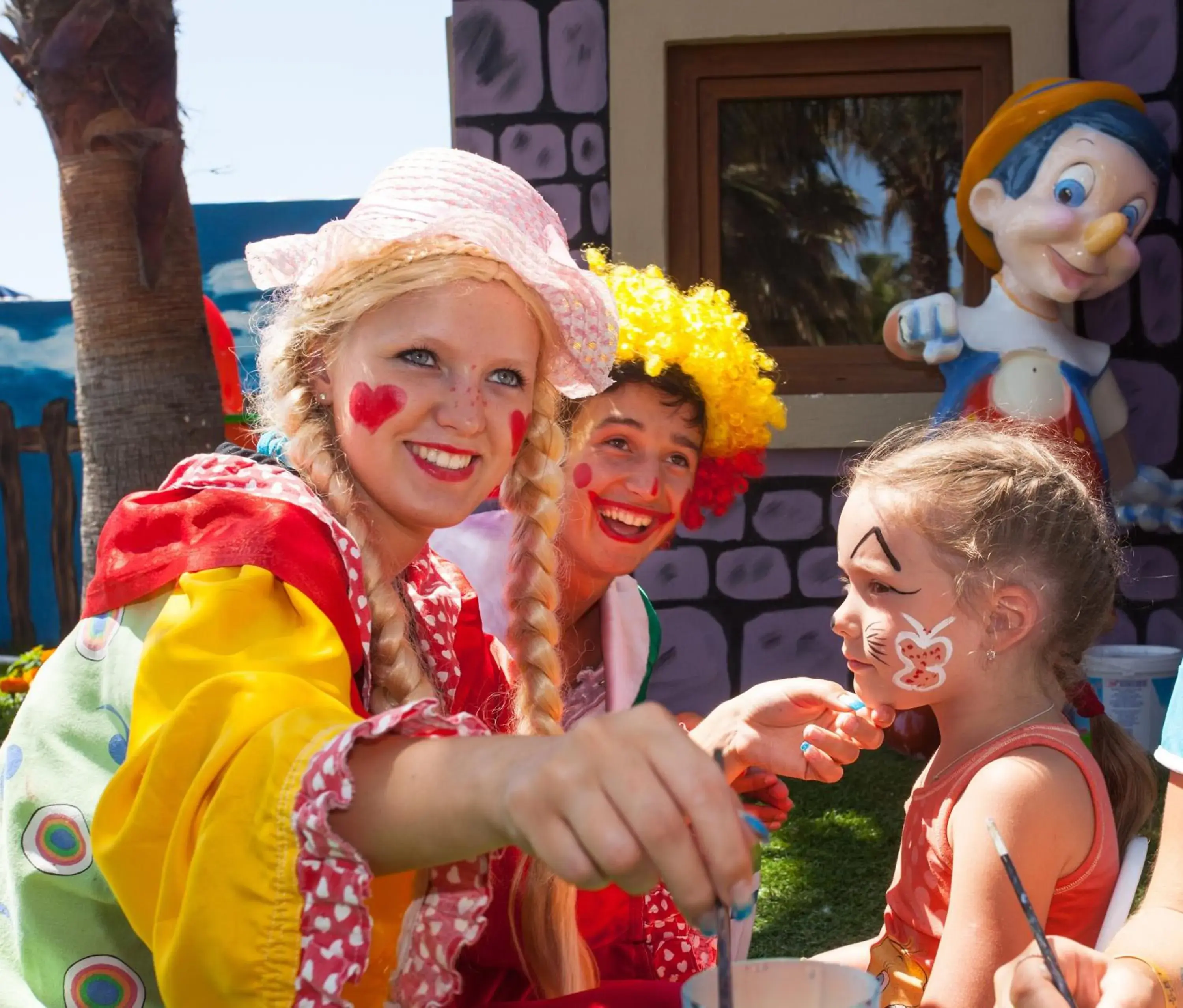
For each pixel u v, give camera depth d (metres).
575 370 1.85
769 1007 1.25
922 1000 1.65
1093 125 4.83
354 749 1.10
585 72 5.54
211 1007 1.12
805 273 5.68
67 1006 1.37
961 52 5.53
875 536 1.84
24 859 1.38
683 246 5.66
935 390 5.57
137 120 4.54
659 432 2.47
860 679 1.90
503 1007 1.51
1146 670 4.83
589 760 0.93
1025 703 1.82
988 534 1.79
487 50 5.55
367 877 1.05
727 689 5.62
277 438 1.66
